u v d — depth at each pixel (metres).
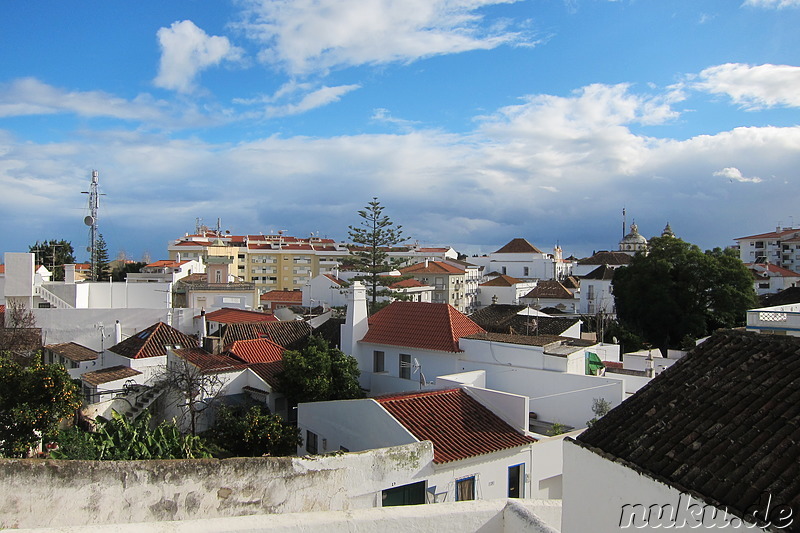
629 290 56.56
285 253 101.88
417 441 15.95
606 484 8.60
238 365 27.89
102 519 8.82
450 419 17.61
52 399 16.75
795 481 6.67
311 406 20.70
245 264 100.81
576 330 38.81
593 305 75.12
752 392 8.63
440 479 14.64
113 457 13.59
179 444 15.63
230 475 10.10
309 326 38.19
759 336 10.03
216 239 100.94
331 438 19.47
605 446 8.85
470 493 15.52
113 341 39.22
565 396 20.83
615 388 19.42
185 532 5.70
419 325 28.95
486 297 91.25
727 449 7.66
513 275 109.12
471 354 25.48
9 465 8.18
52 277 70.44
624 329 52.06
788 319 11.55
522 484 16.83
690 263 53.66
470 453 15.59
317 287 66.00
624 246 102.94
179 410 25.50
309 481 11.40
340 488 12.01
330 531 6.29
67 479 8.58
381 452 13.18
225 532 5.81
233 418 21.95
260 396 26.00
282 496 10.91
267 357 30.83
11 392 16.41
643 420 9.16
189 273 75.94
